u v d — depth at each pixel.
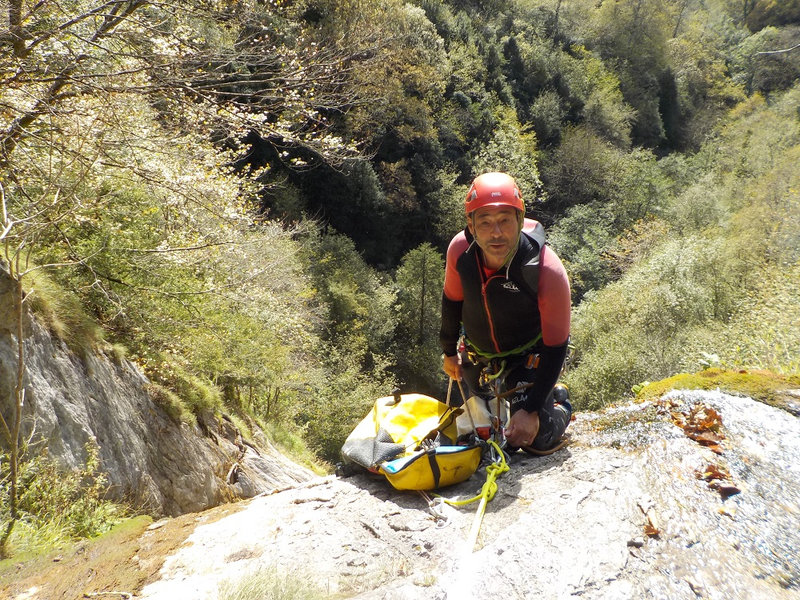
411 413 2.64
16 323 4.23
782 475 2.13
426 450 2.29
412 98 36.16
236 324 9.34
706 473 2.11
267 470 8.97
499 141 42.53
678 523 1.86
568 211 44.00
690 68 66.69
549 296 2.11
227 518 2.44
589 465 2.26
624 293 22.97
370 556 1.94
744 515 1.90
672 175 49.31
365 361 28.50
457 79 44.53
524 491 2.18
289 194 28.47
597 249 38.50
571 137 49.47
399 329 31.88
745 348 7.86
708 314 21.09
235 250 7.74
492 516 2.07
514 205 2.05
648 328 20.56
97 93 5.74
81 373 5.14
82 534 3.95
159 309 7.59
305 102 7.54
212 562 2.09
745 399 2.75
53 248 6.23
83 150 5.72
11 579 2.32
